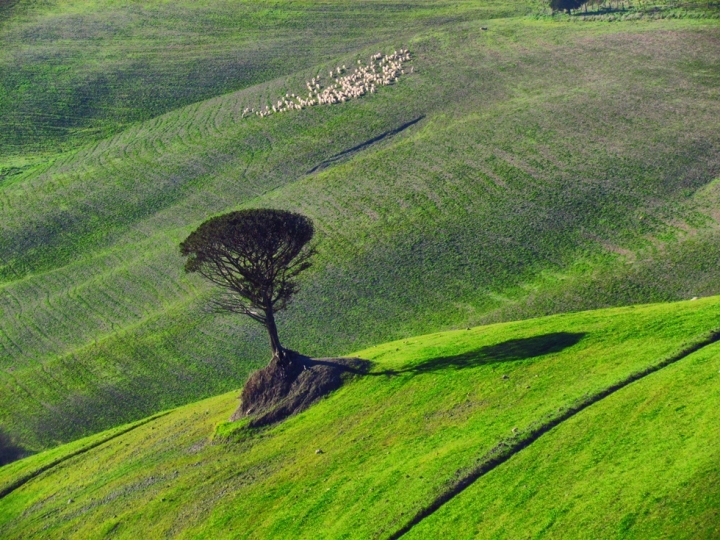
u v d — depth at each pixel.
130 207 122.62
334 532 39.88
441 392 50.53
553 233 89.38
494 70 144.50
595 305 74.50
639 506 33.25
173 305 92.56
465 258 88.00
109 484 53.38
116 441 61.22
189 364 79.75
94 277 104.31
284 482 46.56
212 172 128.62
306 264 58.91
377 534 38.16
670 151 101.81
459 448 43.00
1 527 53.06
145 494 50.56
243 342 81.56
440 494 39.34
